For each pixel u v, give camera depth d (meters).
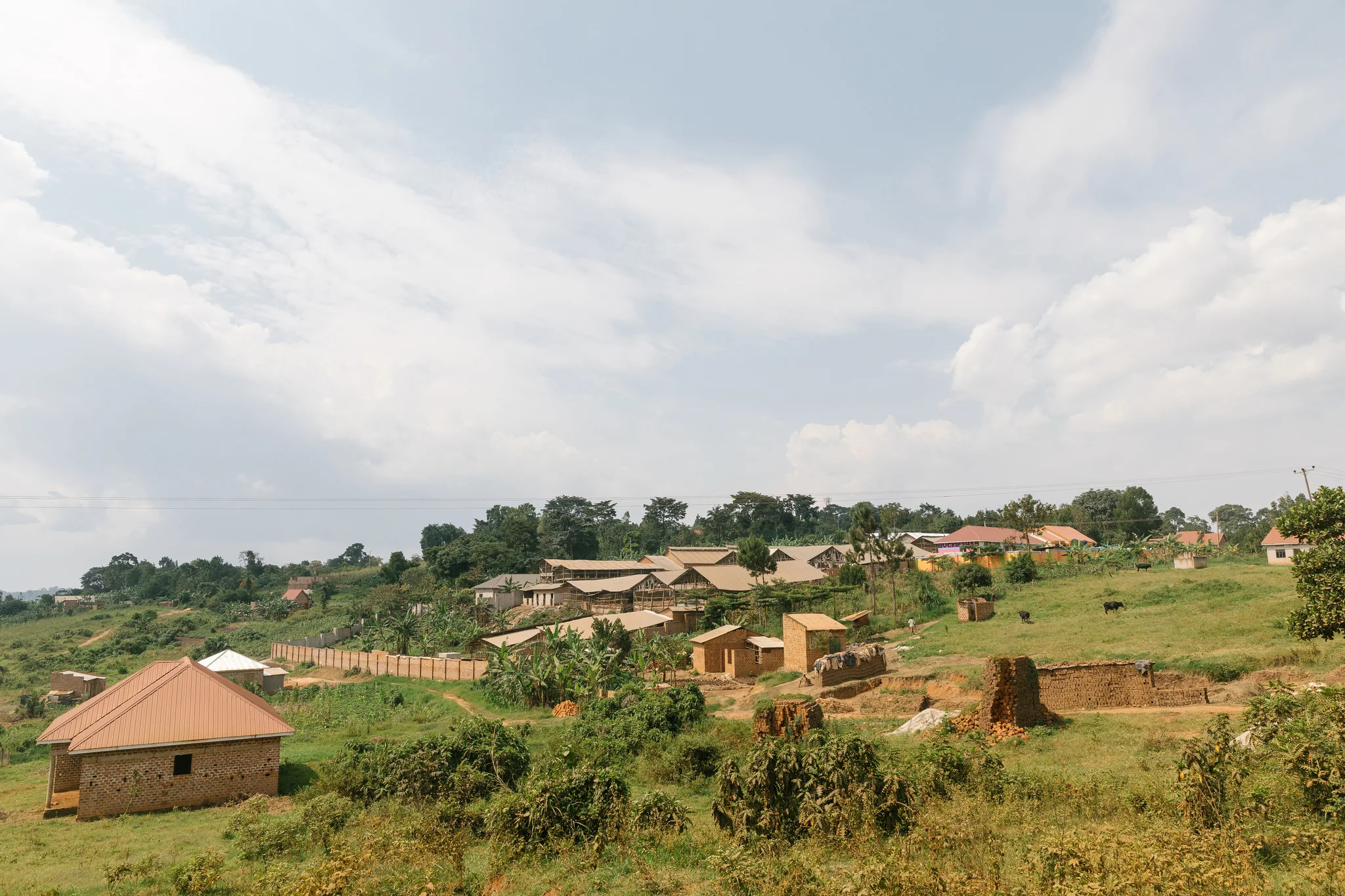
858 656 40.53
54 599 157.12
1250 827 12.07
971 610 52.34
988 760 17.88
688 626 72.00
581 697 45.62
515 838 16.45
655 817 16.31
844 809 14.97
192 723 27.08
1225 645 32.69
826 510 190.50
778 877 12.02
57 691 65.81
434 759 24.47
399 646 77.12
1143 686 27.92
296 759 33.91
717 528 151.62
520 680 47.78
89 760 25.53
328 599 125.44
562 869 14.53
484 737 25.86
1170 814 13.49
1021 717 25.22
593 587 87.25
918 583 66.75
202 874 15.59
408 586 112.62
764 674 48.28
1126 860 10.45
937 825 13.73
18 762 41.69
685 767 25.28
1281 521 21.55
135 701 27.31
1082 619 45.28
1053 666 28.70
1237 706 25.83
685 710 32.66
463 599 100.88
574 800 17.17
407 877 13.95
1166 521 120.94
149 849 20.38
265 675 58.22
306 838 18.72
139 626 107.12
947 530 145.25
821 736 19.78
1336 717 13.12
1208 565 63.41
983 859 12.26
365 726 42.31
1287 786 13.44
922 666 40.53
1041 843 11.84
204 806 26.59
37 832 23.17
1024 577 64.88
